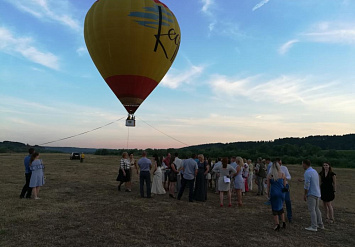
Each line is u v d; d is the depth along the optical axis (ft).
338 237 18.37
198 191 30.37
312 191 20.04
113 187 38.52
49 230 17.88
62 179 46.29
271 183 19.95
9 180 42.50
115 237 16.93
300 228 20.36
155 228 19.12
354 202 38.37
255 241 17.20
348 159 161.58
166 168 36.47
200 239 17.25
